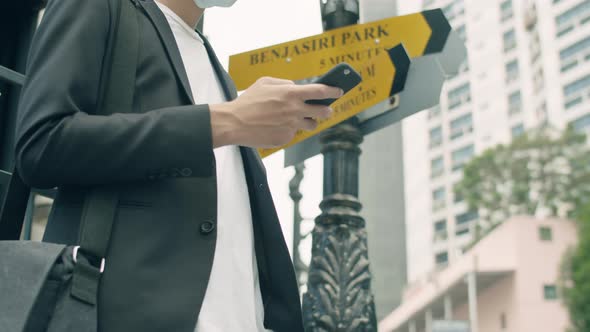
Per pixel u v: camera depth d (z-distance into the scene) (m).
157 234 1.05
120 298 0.98
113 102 1.14
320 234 3.77
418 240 83.38
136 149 1.03
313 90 1.10
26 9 3.10
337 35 3.50
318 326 3.59
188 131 1.06
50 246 1.00
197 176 1.07
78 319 0.94
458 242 78.06
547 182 58.59
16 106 2.92
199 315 1.08
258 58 3.51
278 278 1.31
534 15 76.50
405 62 3.16
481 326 57.31
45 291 0.95
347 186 3.81
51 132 1.02
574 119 70.38
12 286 0.94
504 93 80.44
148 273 1.01
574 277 43.62
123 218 1.05
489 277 55.91
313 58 3.49
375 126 3.72
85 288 0.97
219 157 1.28
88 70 1.11
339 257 3.68
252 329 1.18
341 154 3.82
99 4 1.18
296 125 1.14
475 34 85.69
